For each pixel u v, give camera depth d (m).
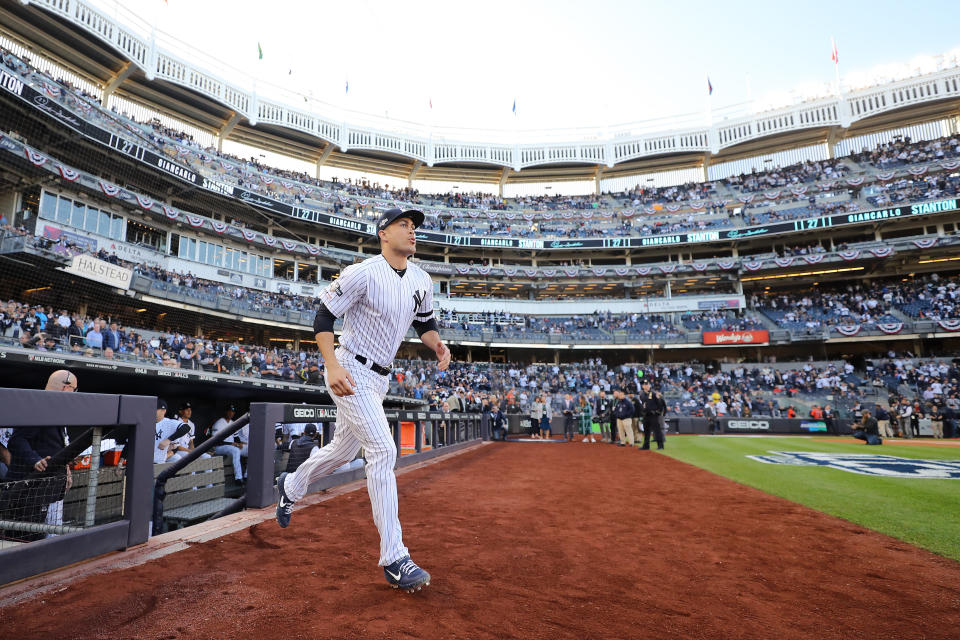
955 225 34.16
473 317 36.03
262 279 29.61
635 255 40.66
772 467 8.19
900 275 35.94
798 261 34.28
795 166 41.19
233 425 4.25
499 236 38.44
